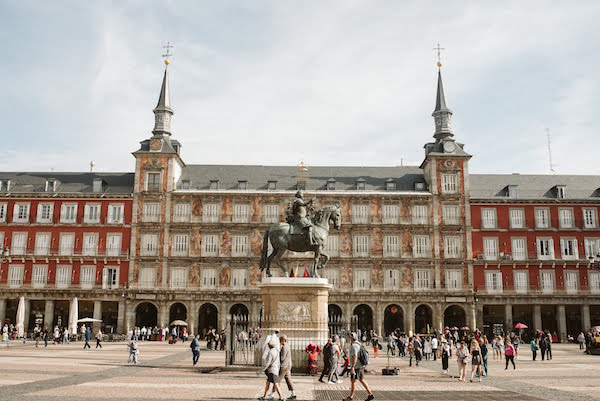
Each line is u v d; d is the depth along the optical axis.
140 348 49.06
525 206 73.50
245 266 71.19
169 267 71.12
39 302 72.81
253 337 33.75
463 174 73.38
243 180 74.75
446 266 71.06
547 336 39.97
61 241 72.44
